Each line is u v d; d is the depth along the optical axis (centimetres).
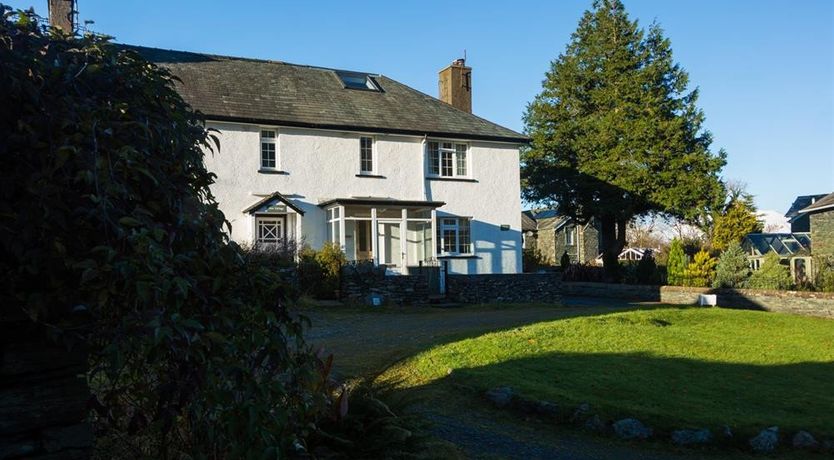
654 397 804
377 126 2402
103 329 307
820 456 670
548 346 1070
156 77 372
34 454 333
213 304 334
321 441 492
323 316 1608
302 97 2431
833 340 1331
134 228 296
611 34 3603
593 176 3472
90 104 316
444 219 2566
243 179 2180
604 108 3578
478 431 704
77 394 348
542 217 5872
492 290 2244
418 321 1489
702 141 3512
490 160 2673
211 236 351
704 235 4909
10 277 309
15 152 300
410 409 759
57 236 296
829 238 3056
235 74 2439
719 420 719
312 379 390
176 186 342
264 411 338
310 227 2284
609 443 691
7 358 324
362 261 2167
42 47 321
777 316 1650
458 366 923
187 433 407
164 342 296
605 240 3631
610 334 1193
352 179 2377
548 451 655
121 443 419
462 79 2995
